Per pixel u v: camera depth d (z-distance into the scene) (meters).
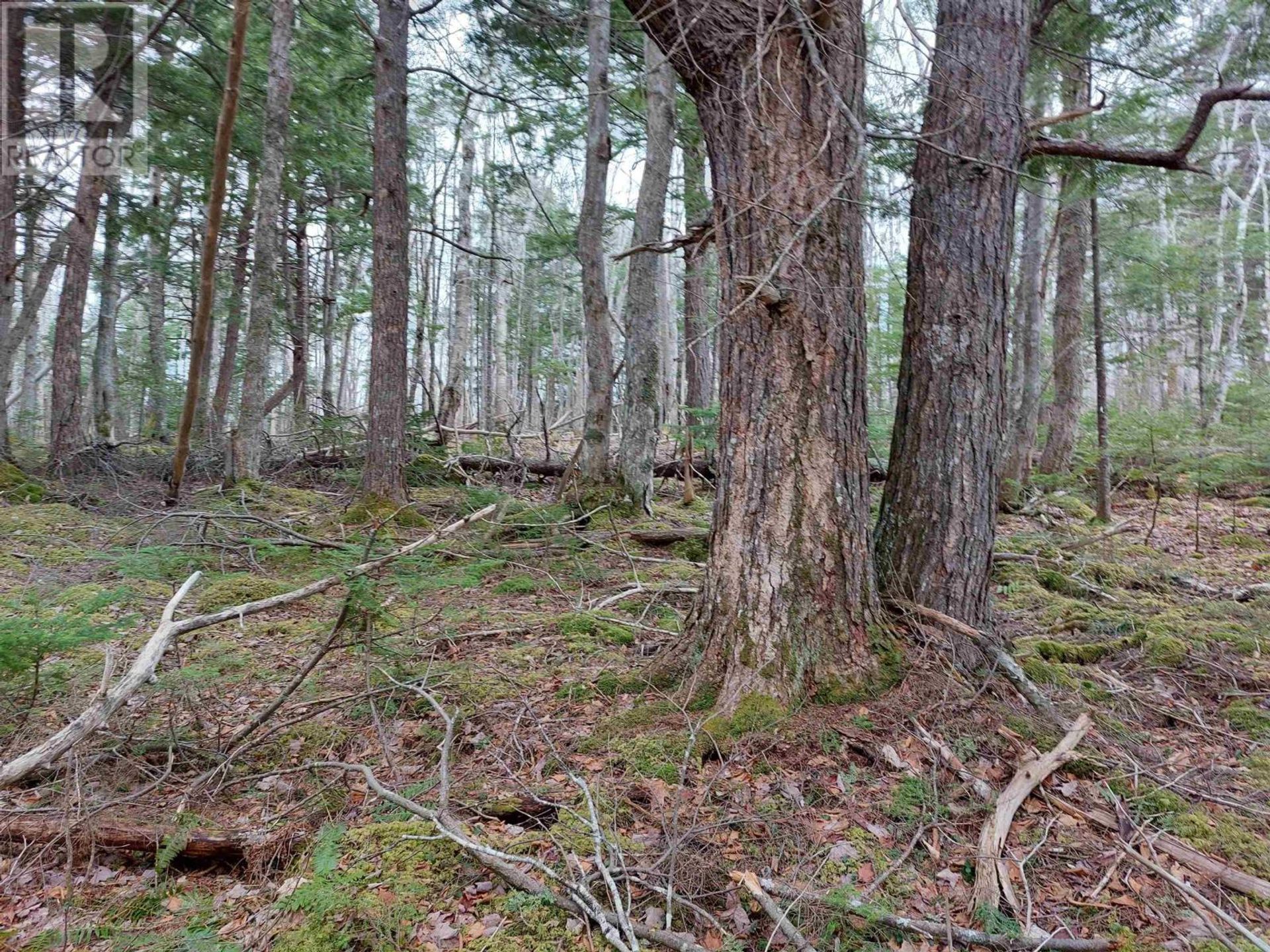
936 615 3.94
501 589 6.45
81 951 2.44
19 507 9.35
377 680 4.45
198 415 14.11
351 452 13.19
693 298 11.84
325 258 20.89
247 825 3.17
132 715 3.90
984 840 2.80
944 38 4.25
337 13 12.25
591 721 3.87
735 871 2.67
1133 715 3.94
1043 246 14.62
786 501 3.63
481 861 2.66
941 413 4.16
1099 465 9.55
